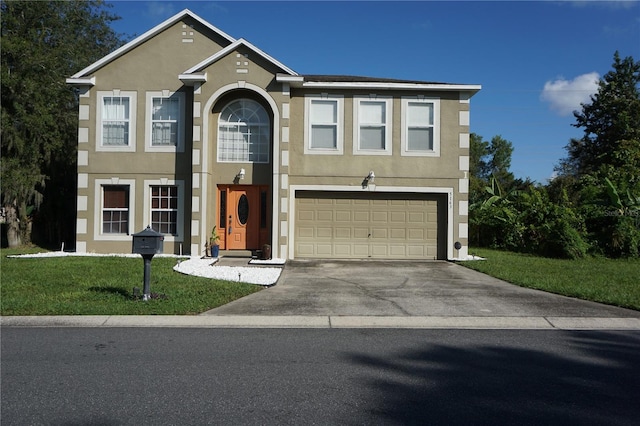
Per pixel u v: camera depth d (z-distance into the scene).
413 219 17.28
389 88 17.00
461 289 11.43
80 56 23.28
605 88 38.62
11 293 10.09
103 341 7.17
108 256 15.87
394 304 9.78
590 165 37.31
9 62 20.14
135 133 17.22
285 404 4.83
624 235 17.69
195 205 16.50
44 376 5.61
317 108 17.12
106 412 4.62
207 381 5.47
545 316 8.86
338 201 17.19
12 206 20.55
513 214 20.86
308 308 9.39
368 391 5.20
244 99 17.16
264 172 17.12
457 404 4.86
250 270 13.78
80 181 17.14
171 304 9.27
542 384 5.44
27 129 19.89
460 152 17.16
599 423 4.44
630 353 6.70
